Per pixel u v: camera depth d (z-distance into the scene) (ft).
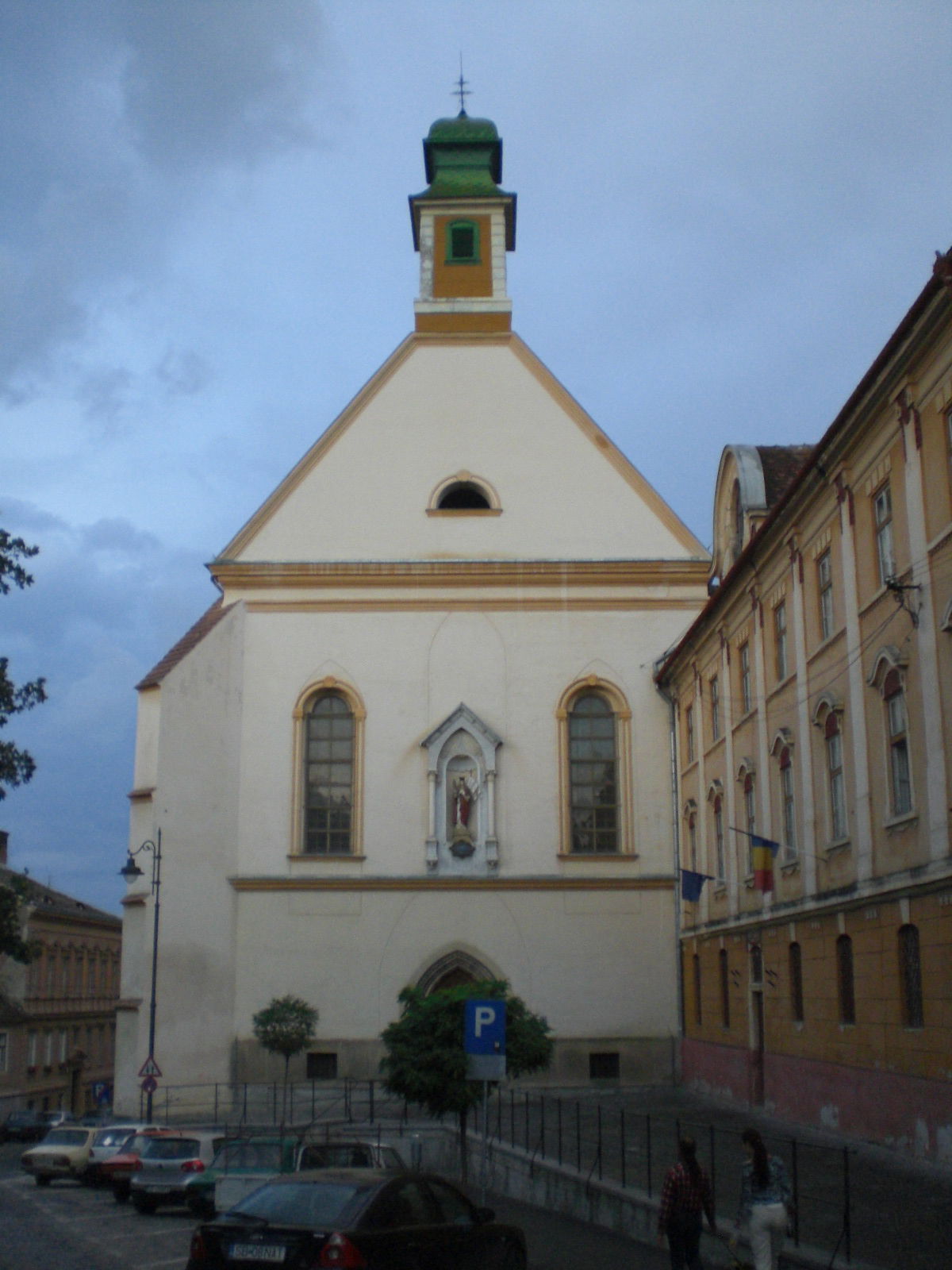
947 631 66.85
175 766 135.85
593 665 143.23
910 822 72.33
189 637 149.07
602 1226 67.87
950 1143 66.69
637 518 145.79
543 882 137.69
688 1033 132.46
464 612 144.36
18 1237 68.49
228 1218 41.29
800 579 92.58
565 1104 118.01
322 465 147.43
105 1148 105.91
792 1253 48.88
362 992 135.64
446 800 140.36
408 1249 41.70
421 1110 113.80
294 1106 131.44
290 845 138.82
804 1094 91.25
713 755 121.80
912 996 73.31
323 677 142.92
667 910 138.00
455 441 147.64
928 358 68.33
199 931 134.31
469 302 150.71
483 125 158.20
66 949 247.29
